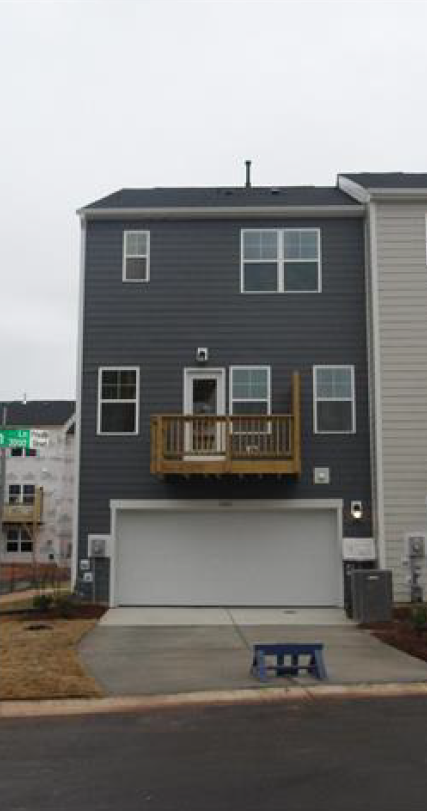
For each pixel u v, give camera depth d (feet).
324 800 19.13
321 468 61.16
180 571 61.05
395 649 41.29
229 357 62.54
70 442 133.49
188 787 20.27
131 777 21.18
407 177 68.64
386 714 28.35
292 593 60.75
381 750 23.59
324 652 40.45
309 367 62.39
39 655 38.50
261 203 65.10
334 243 63.93
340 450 61.41
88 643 43.19
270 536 61.41
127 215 63.77
